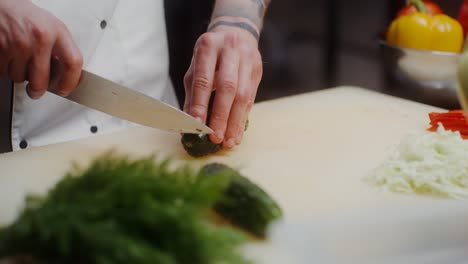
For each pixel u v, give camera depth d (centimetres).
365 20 166
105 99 83
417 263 62
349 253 63
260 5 96
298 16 172
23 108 98
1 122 103
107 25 102
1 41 80
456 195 73
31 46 80
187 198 59
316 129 90
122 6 103
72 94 85
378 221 65
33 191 75
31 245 56
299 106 98
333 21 165
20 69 82
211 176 61
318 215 69
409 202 72
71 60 80
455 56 92
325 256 62
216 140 81
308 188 75
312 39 169
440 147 78
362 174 78
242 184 65
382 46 102
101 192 57
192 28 127
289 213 70
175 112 80
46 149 84
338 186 75
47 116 100
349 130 89
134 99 82
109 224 55
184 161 81
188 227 56
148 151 84
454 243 64
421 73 97
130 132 89
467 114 69
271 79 166
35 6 81
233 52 85
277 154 83
